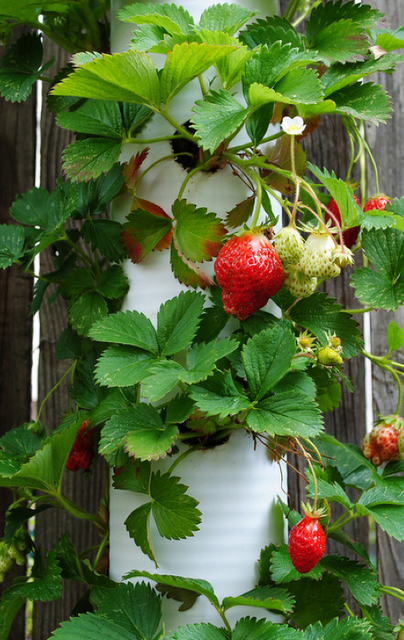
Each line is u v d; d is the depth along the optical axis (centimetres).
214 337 118
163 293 123
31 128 184
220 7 117
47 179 183
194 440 119
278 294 125
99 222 129
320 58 126
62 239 137
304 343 115
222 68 114
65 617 168
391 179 184
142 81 107
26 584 124
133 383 105
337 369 125
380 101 122
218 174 123
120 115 121
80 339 145
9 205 182
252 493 121
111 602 112
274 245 108
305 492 174
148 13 115
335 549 176
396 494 120
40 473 117
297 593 121
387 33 133
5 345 180
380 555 177
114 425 108
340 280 182
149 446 102
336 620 111
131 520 114
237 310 105
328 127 184
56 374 178
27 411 179
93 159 118
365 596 118
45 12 148
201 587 105
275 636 102
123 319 114
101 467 173
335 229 109
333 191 112
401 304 123
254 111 114
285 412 102
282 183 128
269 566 118
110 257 127
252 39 122
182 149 124
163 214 122
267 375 106
